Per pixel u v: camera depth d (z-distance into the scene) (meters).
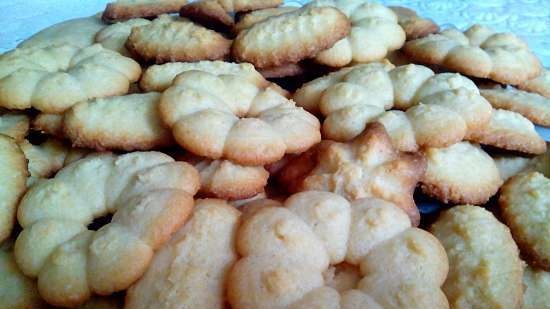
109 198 0.13
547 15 0.23
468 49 0.17
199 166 0.13
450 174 0.14
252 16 0.19
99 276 0.11
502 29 0.22
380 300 0.10
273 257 0.11
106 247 0.11
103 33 0.19
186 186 0.12
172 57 0.17
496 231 0.13
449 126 0.14
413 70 0.16
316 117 0.15
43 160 0.15
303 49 0.16
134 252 0.11
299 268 0.11
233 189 0.13
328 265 0.11
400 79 0.16
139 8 0.20
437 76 0.16
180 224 0.12
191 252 0.11
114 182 0.13
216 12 0.19
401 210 0.12
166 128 0.14
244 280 0.10
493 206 0.14
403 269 0.11
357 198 0.12
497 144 0.15
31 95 0.15
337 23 0.17
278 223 0.11
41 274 0.12
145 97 0.15
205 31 0.18
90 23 0.21
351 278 0.11
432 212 0.14
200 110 0.14
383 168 0.13
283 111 0.14
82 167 0.13
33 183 0.14
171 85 0.15
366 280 0.11
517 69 0.17
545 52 0.21
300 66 0.17
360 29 0.18
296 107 0.15
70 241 0.12
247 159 0.13
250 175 0.13
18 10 0.23
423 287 0.11
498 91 0.17
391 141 0.14
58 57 0.17
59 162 0.15
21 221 0.12
